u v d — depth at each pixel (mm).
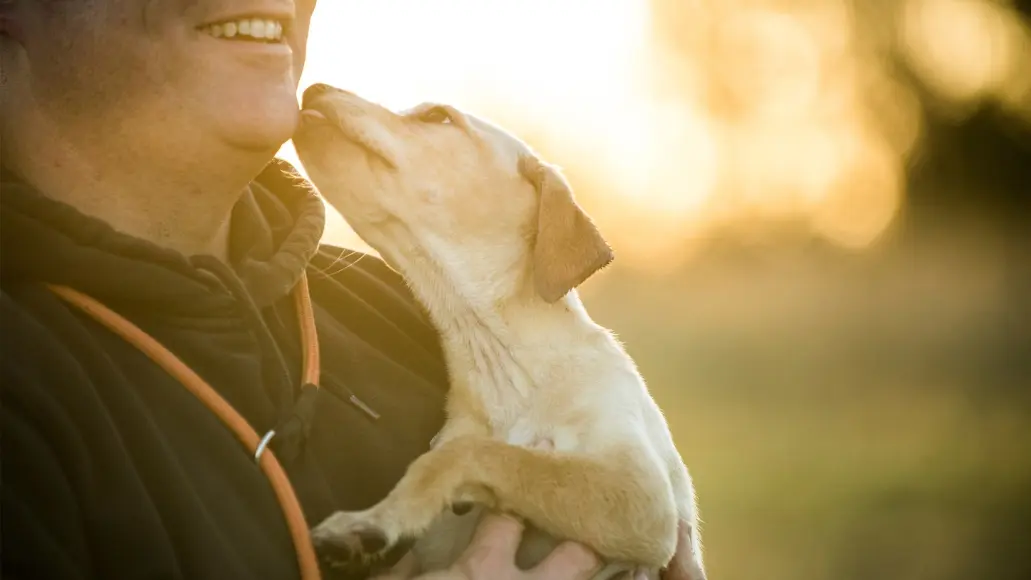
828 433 10992
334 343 2541
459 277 2898
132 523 1825
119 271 2061
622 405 2791
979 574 7172
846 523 8219
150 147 2170
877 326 16781
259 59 2242
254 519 2047
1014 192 25656
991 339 15672
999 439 10766
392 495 2365
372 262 3014
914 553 7520
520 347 2873
